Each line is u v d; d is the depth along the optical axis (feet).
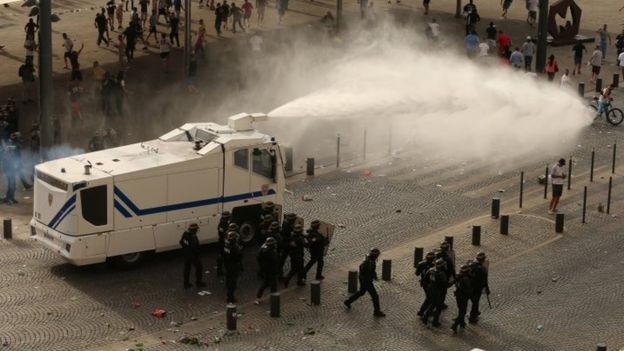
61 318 135.13
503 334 134.00
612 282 151.23
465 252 160.86
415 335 133.18
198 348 128.06
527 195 187.73
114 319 135.23
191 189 152.97
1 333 130.31
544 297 145.59
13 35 272.10
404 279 150.10
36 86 231.50
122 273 149.89
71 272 149.79
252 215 160.25
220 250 147.23
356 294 138.51
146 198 149.69
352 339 131.64
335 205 179.63
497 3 331.57
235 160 156.04
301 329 134.10
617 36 288.10
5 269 150.10
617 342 132.67
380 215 175.63
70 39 257.75
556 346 131.13
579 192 189.78
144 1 278.46
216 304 141.08
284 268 153.48
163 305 140.05
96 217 146.41
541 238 167.63
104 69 246.06
